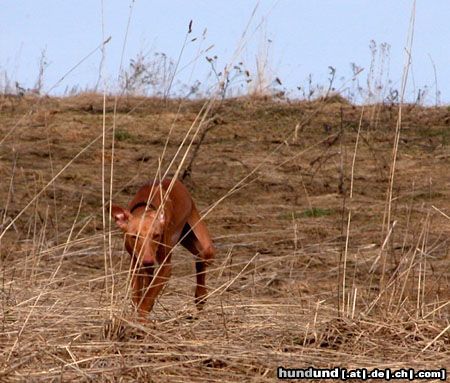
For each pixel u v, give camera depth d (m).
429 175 50.62
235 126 60.81
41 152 52.94
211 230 41.41
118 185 47.91
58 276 31.19
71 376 21.25
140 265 25.83
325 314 26.70
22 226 39.47
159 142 56.75
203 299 26.52
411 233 38.81
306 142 57.41
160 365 21.89
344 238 39.12
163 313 27.30
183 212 29.56
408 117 64.31
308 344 24.50
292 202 46.22
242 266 35.28
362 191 47.91
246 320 26.05
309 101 68.62
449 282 31.88
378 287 31.11
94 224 40.28
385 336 24.92
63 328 24.39
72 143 55.62
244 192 48.03
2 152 51.94
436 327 25.38
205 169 51.50
